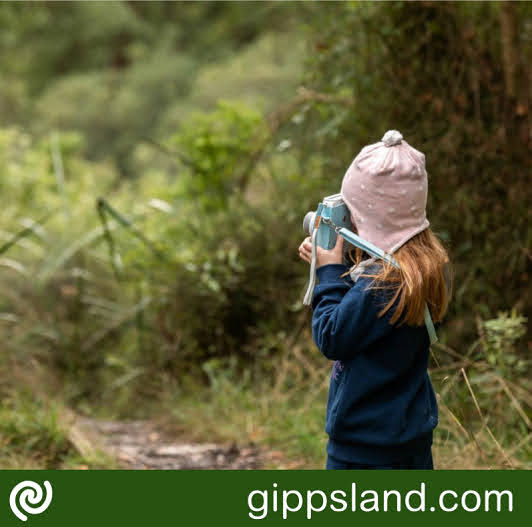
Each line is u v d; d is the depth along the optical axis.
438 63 8.30
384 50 8.58
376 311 3.96
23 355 10.27
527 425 6.79
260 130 10.30
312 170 9.67
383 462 4.03
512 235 7.97
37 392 9.18
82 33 48.47
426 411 4.11
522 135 7.97
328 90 9.30
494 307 8.02
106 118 40.44
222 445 7.84
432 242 4.12
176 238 10.87
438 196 8.23
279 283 9.65
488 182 8.09
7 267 11.69
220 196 10.82
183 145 11.33
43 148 18.30
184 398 9.37
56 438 7.23
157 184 15.57
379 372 4.01
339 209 4.15
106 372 10.43
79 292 10.91
